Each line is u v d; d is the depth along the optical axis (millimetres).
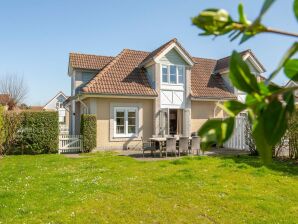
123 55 19094
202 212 5613
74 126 20156
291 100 646
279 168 9750
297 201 6234
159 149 14445
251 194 6676
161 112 17438
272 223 5055
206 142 608
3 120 14234
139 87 17234
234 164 10547
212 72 21031
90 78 20062
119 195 6660
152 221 5230
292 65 696
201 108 19031
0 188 7367
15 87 44312
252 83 636
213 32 647
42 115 14945
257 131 634
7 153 14531
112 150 16531
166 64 17719
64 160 12297
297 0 628
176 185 7484
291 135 11516
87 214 5516
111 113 16688
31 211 5684
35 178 8578
